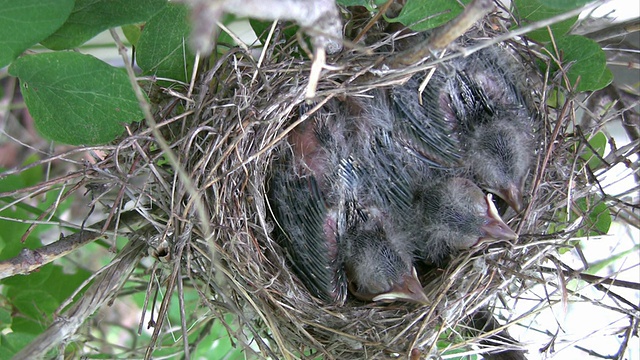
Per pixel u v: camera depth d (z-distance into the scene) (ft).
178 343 0.72
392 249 0.64
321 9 0.37
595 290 0.68
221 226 0.56
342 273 0.63
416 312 0.61
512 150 0.63
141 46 0.53
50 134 0.49
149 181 0.56
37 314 0.64
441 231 0.64
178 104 0.57
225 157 0.56
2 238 0.67
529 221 0.63
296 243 0.62
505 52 0.62
